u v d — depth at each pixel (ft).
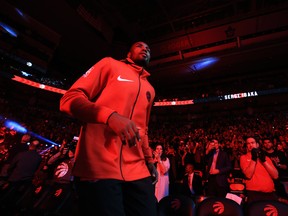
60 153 13.71
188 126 55.06
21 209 11.48
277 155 13.19
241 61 48.37
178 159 23.43
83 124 2.82
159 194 12.59
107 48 48.85
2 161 17.20
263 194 8.78
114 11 40.14
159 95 69.72
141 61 3.54
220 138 36.91
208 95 59.31
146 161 3.57
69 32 43.55
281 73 52.08
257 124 45.19
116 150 2.60
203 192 15.34
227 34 42.80
